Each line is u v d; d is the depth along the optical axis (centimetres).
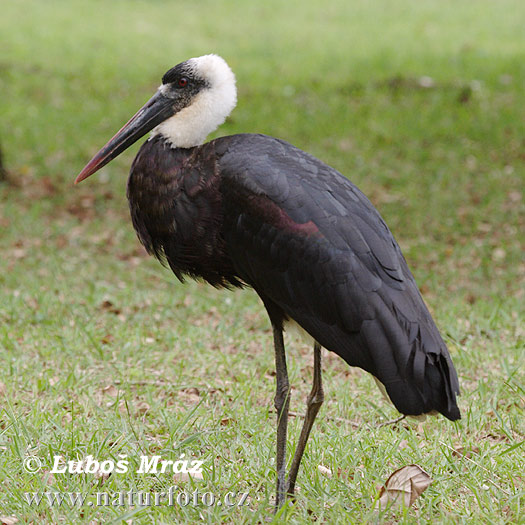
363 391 997
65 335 1153
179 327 1228
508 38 3669
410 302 638
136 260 1612
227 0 4578
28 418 859
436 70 3023
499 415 888
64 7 4188
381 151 2267
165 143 734
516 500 702
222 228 695
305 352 1148
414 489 686
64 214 1864
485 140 2322
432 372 619
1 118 2500
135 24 3938
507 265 1592
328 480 736
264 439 829
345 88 2809
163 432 861
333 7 4431
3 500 698
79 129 2439
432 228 1794
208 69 758
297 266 652
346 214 656
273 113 2547
